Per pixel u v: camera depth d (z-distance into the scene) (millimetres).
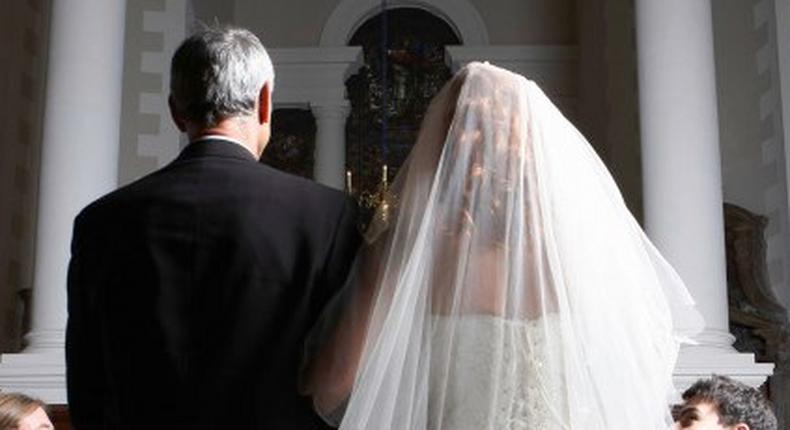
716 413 3373
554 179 2678
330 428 2439
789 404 11125
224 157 2428
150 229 2346
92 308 2375
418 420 2412
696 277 9469
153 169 12547
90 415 2363
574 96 16672
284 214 2361
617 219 2812
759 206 11789
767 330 11273
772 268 11555
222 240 2322
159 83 12742
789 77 11633
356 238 2447
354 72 17172
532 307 2523
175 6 12953
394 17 17328
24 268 13055
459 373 2436
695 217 9594
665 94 9852
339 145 16719
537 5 17078
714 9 12234
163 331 2281
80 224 2441
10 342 12680
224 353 2262
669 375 2756
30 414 4230
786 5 11766
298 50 16859
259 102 2525
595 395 2543
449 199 2594
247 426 2246
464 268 2510
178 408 2254
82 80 10102
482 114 2693
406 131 16984
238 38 2506
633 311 2697
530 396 2438
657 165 9750
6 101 12875
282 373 2275
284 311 2301
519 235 2566
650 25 10023
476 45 16953
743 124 11961
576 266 2619
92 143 10000
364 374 2393
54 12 10305
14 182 13000
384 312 2461
